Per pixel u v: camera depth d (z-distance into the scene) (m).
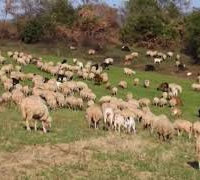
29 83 56.69
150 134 35.56
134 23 104.50
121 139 32.66
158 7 123.50
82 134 32.84
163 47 101.69
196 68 85.38
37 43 94.38
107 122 36.88
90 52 90.19
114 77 69.31
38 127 33.81
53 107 43.41
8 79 53.59
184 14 126.50
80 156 27.09
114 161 26.73
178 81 72.62
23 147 28.00
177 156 29.45
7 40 95.00
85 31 103.00
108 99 47.59
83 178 23.17
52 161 25.58
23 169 23.83
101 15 114.31
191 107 55.66
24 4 105.19
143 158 28.08
